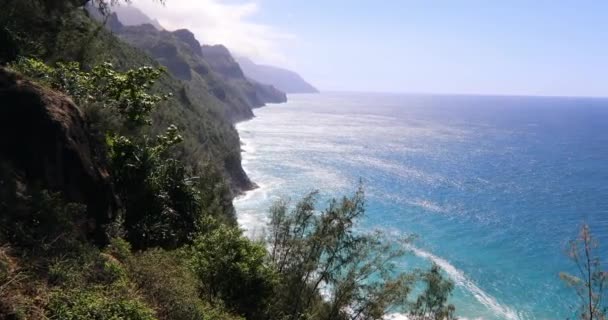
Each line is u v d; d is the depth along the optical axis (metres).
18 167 11.37
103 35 42.56
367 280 37.00
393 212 70.00
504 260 52.72
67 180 12.80
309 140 153.00
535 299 43.62
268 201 70.69
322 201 71.50
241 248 17.39
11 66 17.03
